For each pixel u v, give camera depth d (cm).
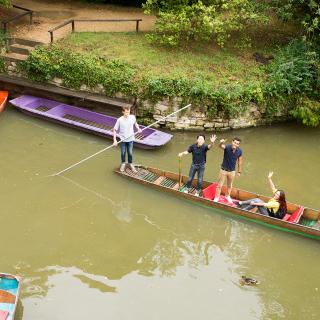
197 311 781
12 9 1714
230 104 1278
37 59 1388
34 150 1191
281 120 1386
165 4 1430
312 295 832
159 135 1231
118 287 818
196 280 848
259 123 1362
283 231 959
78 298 789
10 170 1106
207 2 1437
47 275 831
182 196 1027
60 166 1134
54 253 883
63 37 1480
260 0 1496
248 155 1243
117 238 937
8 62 1427
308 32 1356
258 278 862
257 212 991
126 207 1021
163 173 1098
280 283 854
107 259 880
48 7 1780
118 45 1448
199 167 1022
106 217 990
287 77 1330
